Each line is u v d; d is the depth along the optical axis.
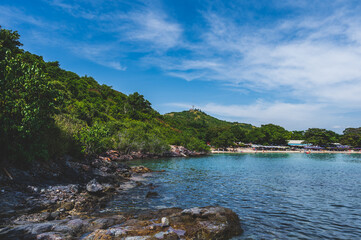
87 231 9.13
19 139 15.48
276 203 16.52
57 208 11.68
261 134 166.12
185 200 16.92
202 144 113.88
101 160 29.89
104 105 110.38
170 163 52.78
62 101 17.64
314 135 152.62
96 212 12.60
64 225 9.11
